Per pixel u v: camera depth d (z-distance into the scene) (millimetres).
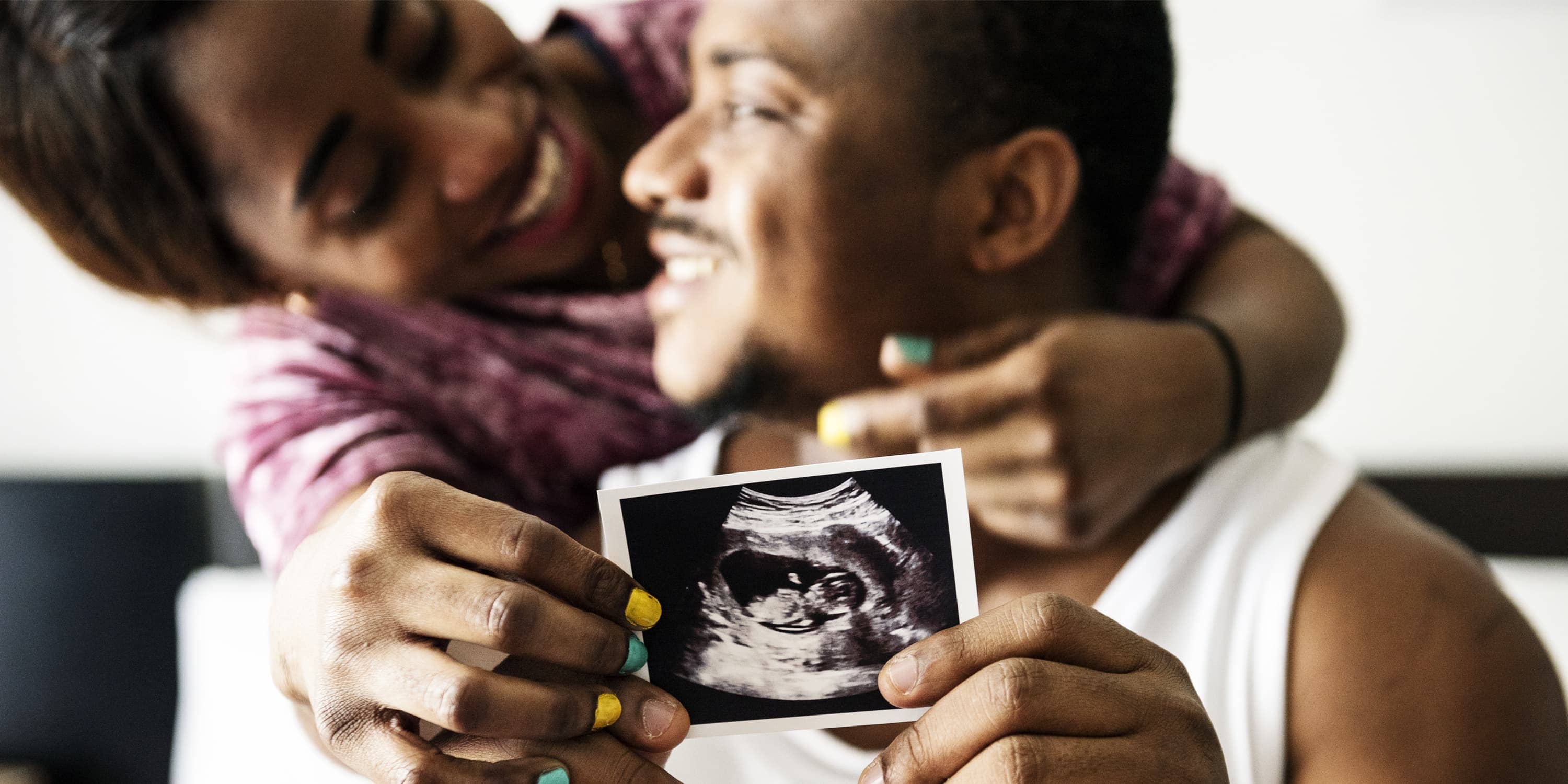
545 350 1154
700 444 1016
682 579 588
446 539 541
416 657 525
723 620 590
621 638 560
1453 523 1406
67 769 1740
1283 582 800
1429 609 780
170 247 991
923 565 587
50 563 1765
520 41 1059
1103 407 749
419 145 916
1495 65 1328
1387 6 1349
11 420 1825
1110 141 834
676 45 1186
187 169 921
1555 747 762
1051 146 792
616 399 1178
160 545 1770
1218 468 868
